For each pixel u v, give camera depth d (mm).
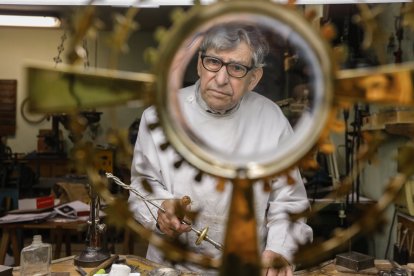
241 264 495
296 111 1277
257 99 1274
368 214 514
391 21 2225
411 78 490
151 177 1319
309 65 519
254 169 514
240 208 503
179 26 490
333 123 506
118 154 539
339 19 2004
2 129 4785
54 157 4188
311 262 537
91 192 1437
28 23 2191
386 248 2439
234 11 489
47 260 1325
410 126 1623
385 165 2422
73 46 515
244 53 1015
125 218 529
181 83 529
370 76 495
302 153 512
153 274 1277
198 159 517
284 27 508
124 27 521
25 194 3771
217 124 1128
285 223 1142
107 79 500
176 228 898
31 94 489
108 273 1311
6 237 2414
